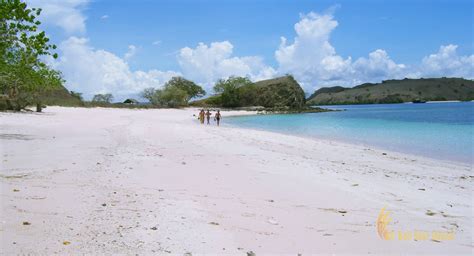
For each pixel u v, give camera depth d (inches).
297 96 4153.5
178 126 1305.4
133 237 208.5
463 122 1774.1
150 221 240.1
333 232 244.2
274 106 4060.0
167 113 2726.4
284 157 624.7
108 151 588.7
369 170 540.1
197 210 275.6
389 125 1654.8
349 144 913.5
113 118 1761.8
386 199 352.8
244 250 202.2
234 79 4170.8
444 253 214.8
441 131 1304.1
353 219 278.4
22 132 851.4
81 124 1241.4
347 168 546.0
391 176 496.1
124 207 269.7
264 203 313.9
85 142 699.4
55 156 503.2
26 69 871.7
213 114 2800.2
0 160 453.4
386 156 706.8
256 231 236.8
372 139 1047.6
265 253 200.2
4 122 1155.9
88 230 214.2
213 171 459.2
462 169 577.3
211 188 361.7
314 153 721.0
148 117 2116.1
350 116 2691.9
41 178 356.8
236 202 311.0
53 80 1833.2
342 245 219.6
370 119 2215.8
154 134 960.9
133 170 436.8
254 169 487.5
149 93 4114.2
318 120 2155.5
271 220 263.7
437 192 402.9
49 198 279.4
